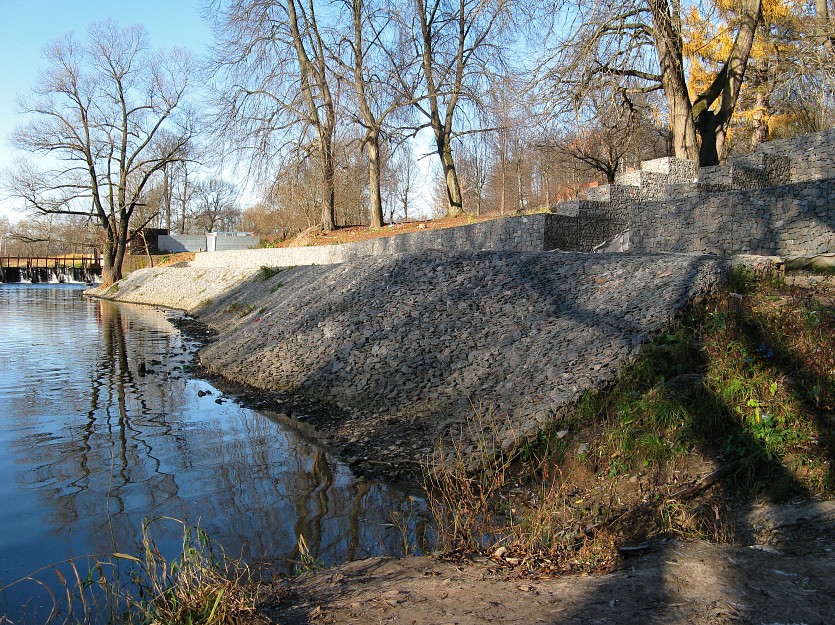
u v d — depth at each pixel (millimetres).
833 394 7148
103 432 10406
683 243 15711
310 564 5684
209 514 7047
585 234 18484
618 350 9445
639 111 27062
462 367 10914
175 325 26672
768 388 7434
